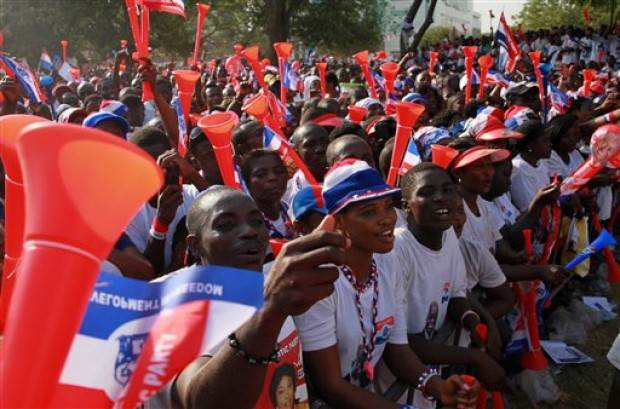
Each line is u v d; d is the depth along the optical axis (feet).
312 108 18.70
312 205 8.48
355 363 7.53
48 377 2.20
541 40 75.61
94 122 11.94
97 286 3.18
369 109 21.33
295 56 132.77
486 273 11.14
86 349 3.13
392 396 7.80
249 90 26.21
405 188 9.25
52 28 98.48
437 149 11.23
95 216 2.18
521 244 12.94
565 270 11.99
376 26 116.47
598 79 39.04
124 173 2.19
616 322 16.72
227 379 4.16
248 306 3.11
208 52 155.74
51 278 2.15
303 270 3.89
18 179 3.47
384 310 7.75
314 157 13.35
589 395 13.19
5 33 97.45
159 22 106.32
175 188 9.06
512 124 18.74
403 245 8.98
